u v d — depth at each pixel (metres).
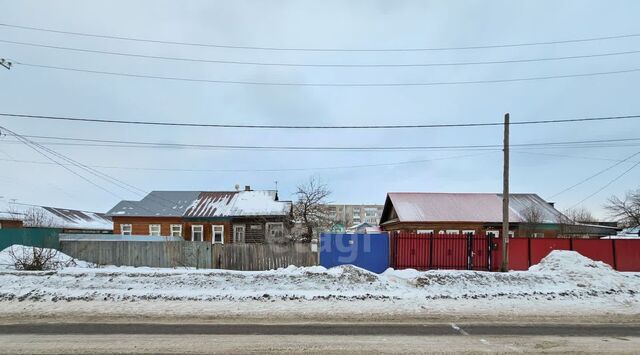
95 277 14.77
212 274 15.35
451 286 14.41
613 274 15.84
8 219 41.75
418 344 7.53
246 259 21.25
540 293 13.41
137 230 35.31
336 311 10.91
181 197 38.56
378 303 11.99
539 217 35.44
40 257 18.09
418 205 36.25
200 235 34.91
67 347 7.18
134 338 7.87
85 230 50.06
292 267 17.38
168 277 14.92
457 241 21.53
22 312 10.62
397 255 21.31
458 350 7.13
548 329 8.99
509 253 21.77
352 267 16.31
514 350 7.15
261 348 7.16
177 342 7.56
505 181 19.50
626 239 22.05
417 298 12.69
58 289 13.26
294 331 8.58
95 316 10.16
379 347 7.29
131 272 15.58
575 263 16.62
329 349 7.13
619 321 10.07
